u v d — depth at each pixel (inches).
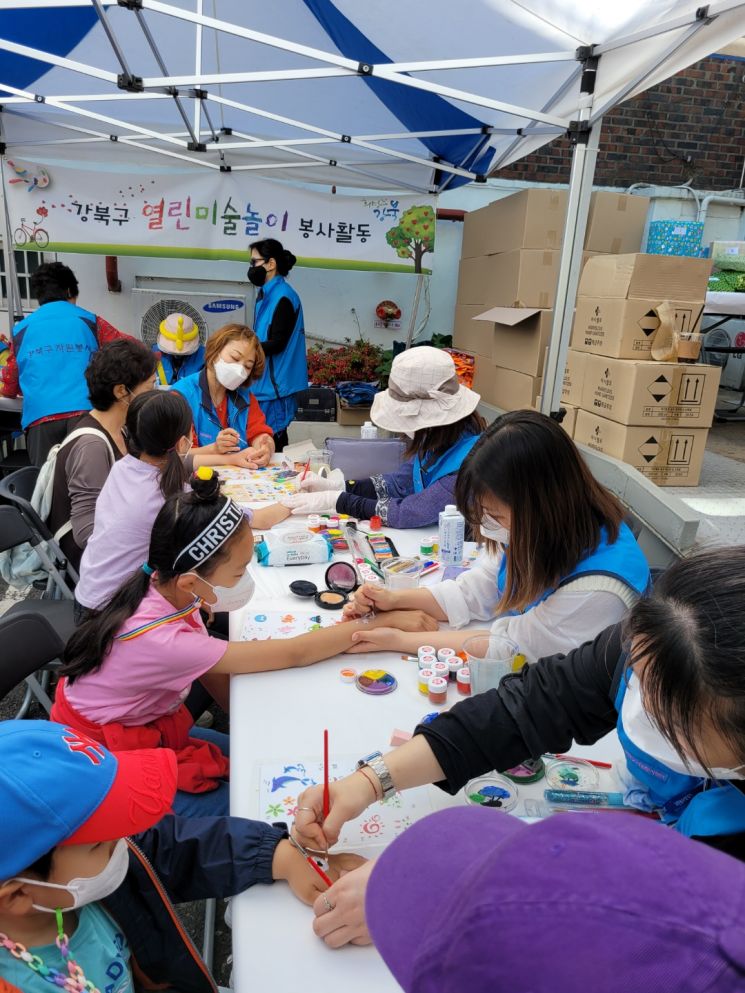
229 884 41.3
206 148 169.8
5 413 188.7
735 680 23.8
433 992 14.4
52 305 154.5
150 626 57.7
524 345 171.3
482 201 264.1
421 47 135.6
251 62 160.9
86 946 37.5
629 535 61.6
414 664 64.5
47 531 97.3
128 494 81.0
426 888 16.0
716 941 12.6
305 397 236.7
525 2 102.7
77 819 30.7
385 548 90.8
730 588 25.1
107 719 58.5
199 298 247.6
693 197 267.1
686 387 131.0
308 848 42.1
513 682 47.3
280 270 175.8
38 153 194.7
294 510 104.0
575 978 12.9
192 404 135.0
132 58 160.9
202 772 61.9
